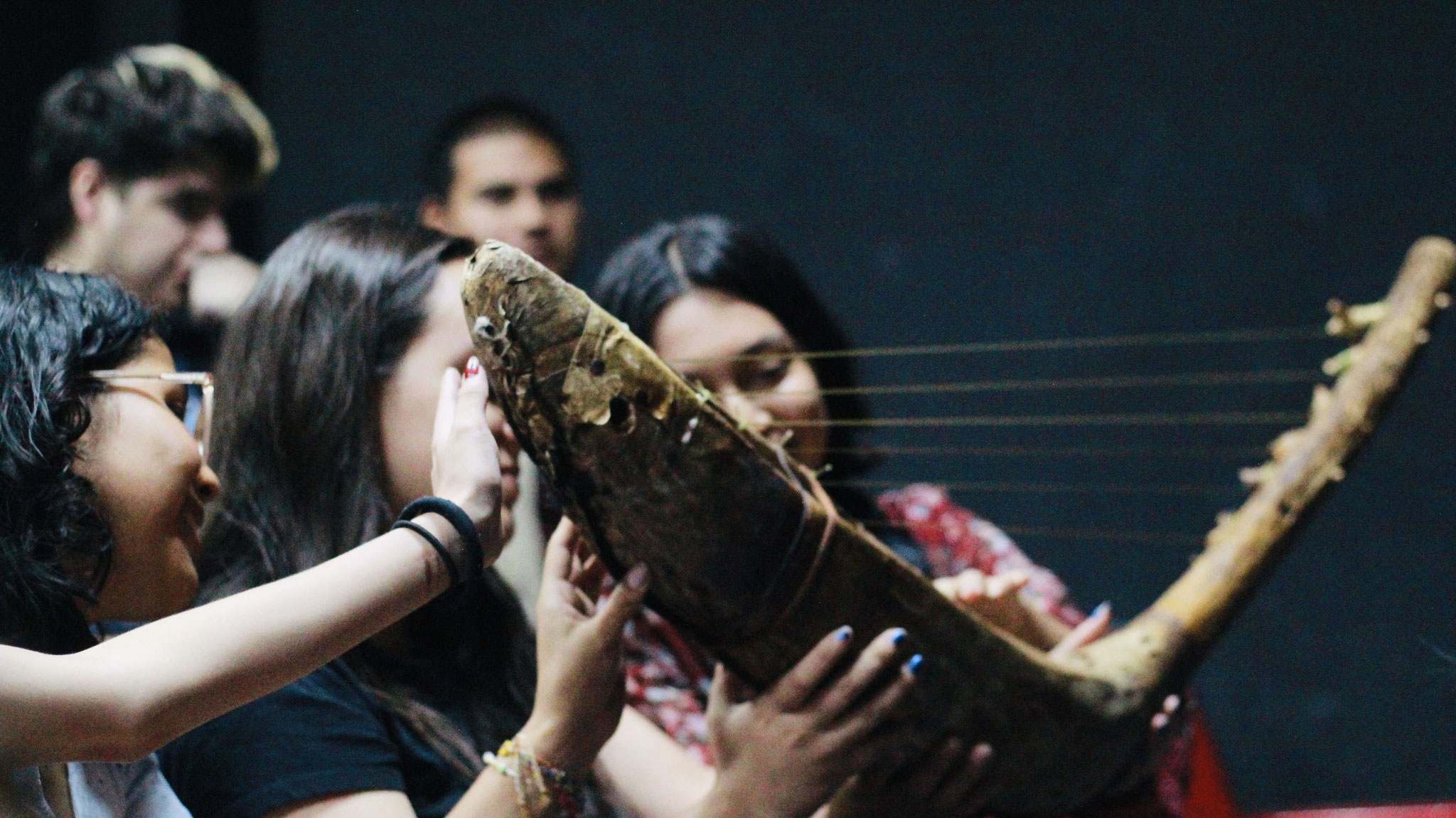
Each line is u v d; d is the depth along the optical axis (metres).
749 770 1.65
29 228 3.34
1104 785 1.88
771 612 1.60
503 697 2.09
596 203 5.44
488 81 5.34
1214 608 2.10
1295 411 5.43
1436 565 5.39
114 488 1.41
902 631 1.62
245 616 1.27
